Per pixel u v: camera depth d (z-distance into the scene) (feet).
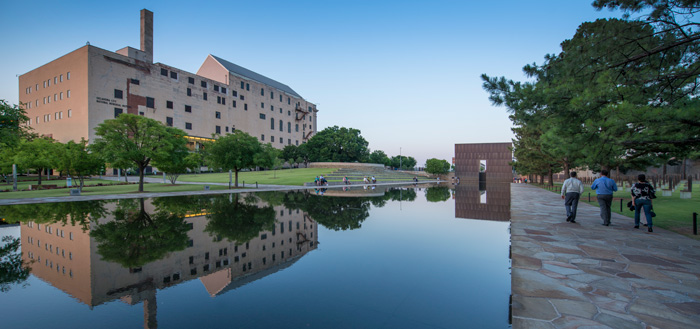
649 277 16.20
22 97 194.29
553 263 18.61
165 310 13.29
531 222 33.35
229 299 14.53
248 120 252.01
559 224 32.09
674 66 24.08
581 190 33.40
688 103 22.02
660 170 154.30
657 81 23.49
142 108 178.29
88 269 19.21
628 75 24.08
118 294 15.30
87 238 27.86
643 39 23.47
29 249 24.02
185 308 13.52
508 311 12.98
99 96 159.22
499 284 16.38
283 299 14.48
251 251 23.65
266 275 18.02
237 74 244.01
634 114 20.44
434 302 14.03
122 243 26.12
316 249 24.25
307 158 272.31
